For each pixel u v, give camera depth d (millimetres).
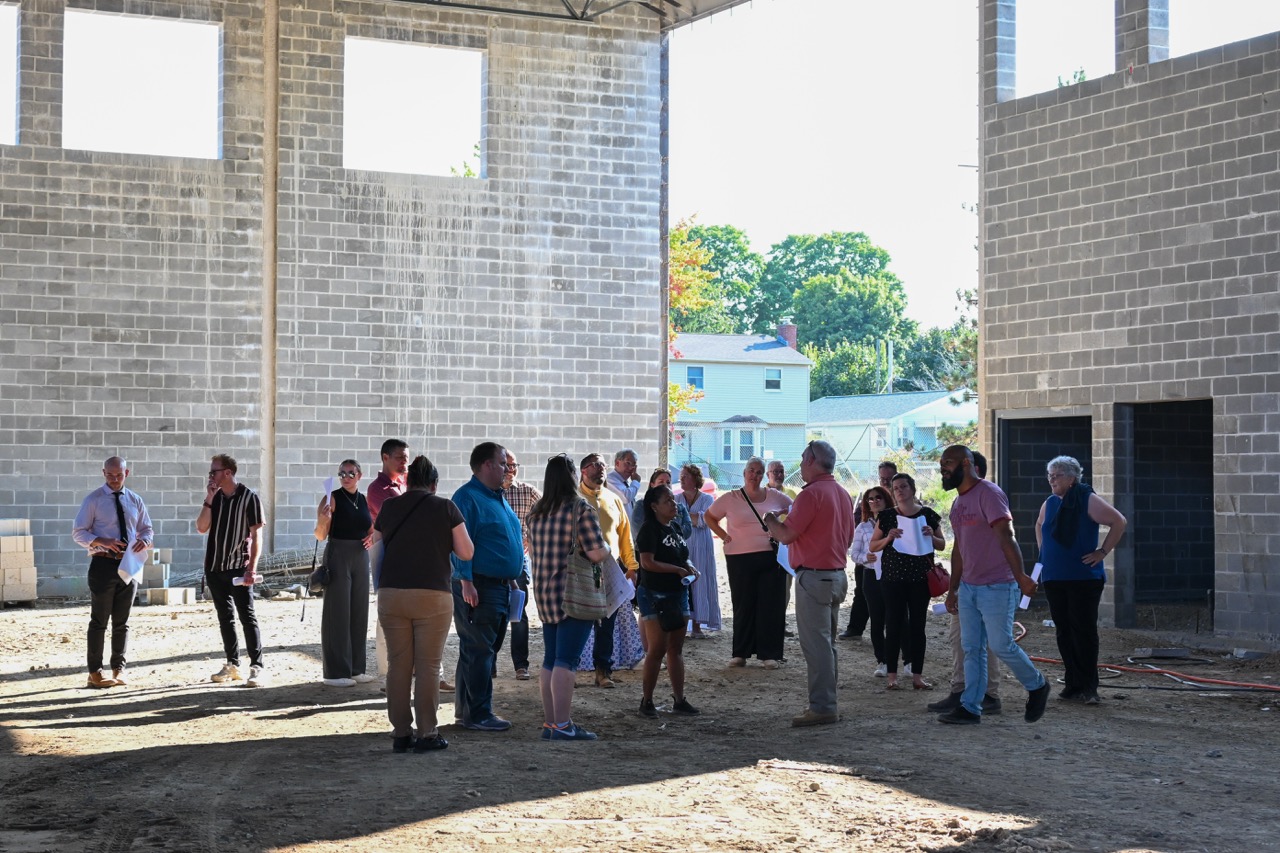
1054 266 15562
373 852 5930
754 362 55125
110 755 8172
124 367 18250
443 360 19750
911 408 56719
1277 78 13367
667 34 21250
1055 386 15539
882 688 10969
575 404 20406
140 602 17469
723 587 20328
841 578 9430
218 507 11055
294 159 19109
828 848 6043
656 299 20906
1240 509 13633
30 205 17906
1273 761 8102
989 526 9078
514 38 20281
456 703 9258
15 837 6203
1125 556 14930
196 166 18672
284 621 15367
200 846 6023
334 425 19203
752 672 11836
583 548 8719
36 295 17906
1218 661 12516
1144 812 6711
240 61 18922
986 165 16391
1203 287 13992
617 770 7699
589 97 20656
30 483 17797
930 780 7426
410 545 8195
